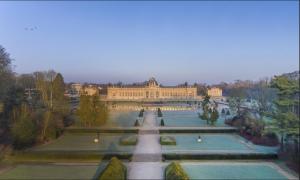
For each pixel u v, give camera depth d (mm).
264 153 83625
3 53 108875
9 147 89750
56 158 82375
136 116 186625
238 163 78750
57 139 112562
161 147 97562
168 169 65812
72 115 144750
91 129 127500
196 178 65688
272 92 106875
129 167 74562
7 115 103125
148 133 125312
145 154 87812
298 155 73562
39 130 104875
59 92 124375
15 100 108312
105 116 141250
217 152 88562
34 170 72375
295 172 70562
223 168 73938
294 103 70125
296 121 70500
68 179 65188
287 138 80125
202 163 78750
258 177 66688
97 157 82188
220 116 184875
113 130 126062
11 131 94625
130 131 125875
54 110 121750
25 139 91938
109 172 60469
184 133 126125
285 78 72875
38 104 116812
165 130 126250
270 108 104750
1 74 103312
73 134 123688
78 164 77750
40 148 95625
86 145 101000
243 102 171000
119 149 94312
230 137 118000
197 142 106750
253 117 126875
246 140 110688
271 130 81688
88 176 67312
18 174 69000
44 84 118625
